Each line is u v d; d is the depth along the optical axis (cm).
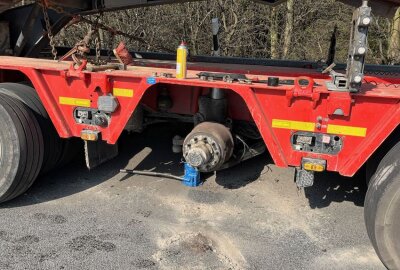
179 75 349
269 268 308
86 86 373
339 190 430
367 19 283
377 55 1198
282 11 1205
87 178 449
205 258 317
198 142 360
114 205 394
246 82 336
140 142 547
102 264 307
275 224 368
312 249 333
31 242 331
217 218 375
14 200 398
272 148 334
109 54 576
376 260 321
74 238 338
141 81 356
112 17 1155
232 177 455
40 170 399
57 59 487
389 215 279
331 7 1180
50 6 471
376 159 355
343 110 308
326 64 491
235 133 414
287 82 345
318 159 327
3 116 364
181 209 389
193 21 1225
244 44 1233
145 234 346
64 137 389
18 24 534
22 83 423
